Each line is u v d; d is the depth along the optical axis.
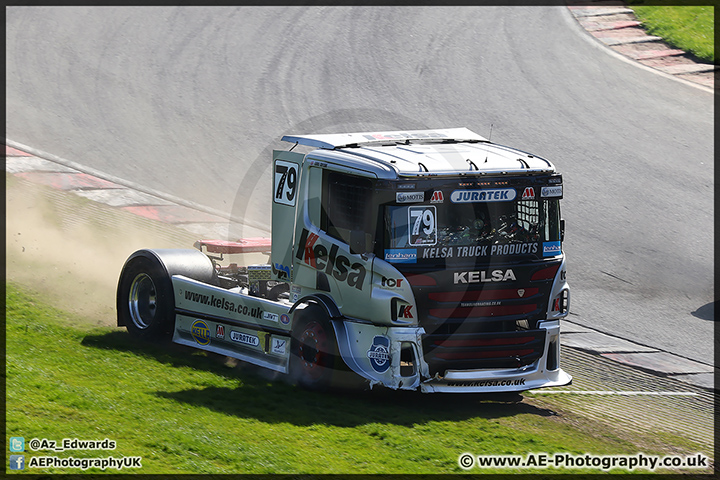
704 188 44.47
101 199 37.28
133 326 23.47
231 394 19.56
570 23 68.75
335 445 16.98
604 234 38.97
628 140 49.81
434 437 18.14
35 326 22.38
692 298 32.72
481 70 59.16
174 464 15.02
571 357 26.08
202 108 51.47
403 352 19.58
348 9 70.81
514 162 20.62
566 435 19.41
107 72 56.19
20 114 47.91
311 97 53.62
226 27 65.69
